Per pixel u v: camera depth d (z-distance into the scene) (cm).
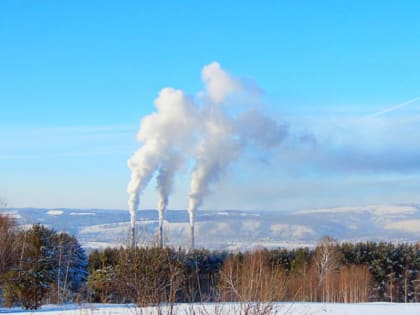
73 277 4394
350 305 3238
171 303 923
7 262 3781
